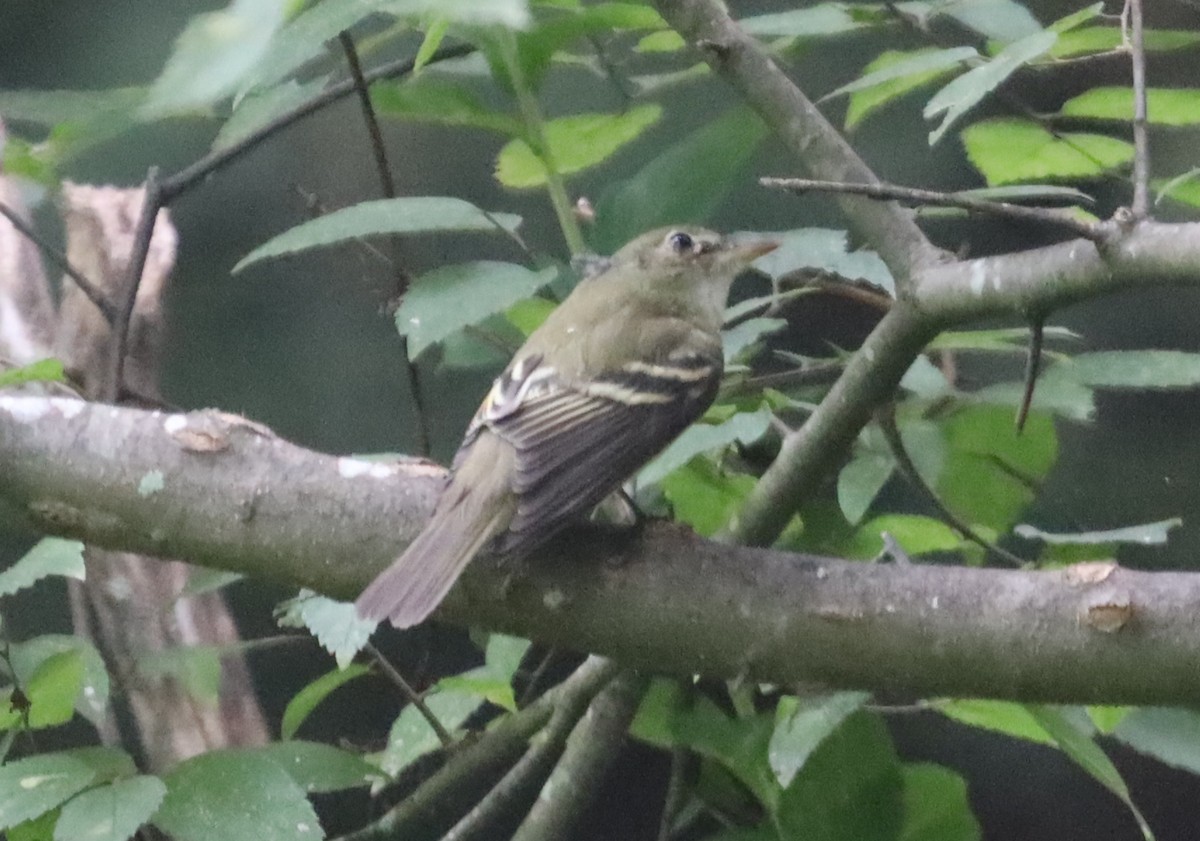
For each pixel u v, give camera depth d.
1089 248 4.11
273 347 7.71
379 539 4.10
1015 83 6.37
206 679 6.13
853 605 3.83
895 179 7.08
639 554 4.04
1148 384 5.18
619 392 4.66
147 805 4.00
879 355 4.81
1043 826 6.98
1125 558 6.82
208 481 4.14
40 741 6.84
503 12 2.12
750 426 5.06
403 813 6.07
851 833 5.50
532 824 5.83
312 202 6.30
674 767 6.26
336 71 6.49
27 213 6.95
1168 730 4.92
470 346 6.05
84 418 4.25
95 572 6.51
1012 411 5.50
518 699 6.86
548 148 5.54
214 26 1.96
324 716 7.40
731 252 5.61
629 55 6.61
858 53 6.60
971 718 5.07
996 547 5.23
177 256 7.43
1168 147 6.22
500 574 4.08
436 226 4.70
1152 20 6.30
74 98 5.38
